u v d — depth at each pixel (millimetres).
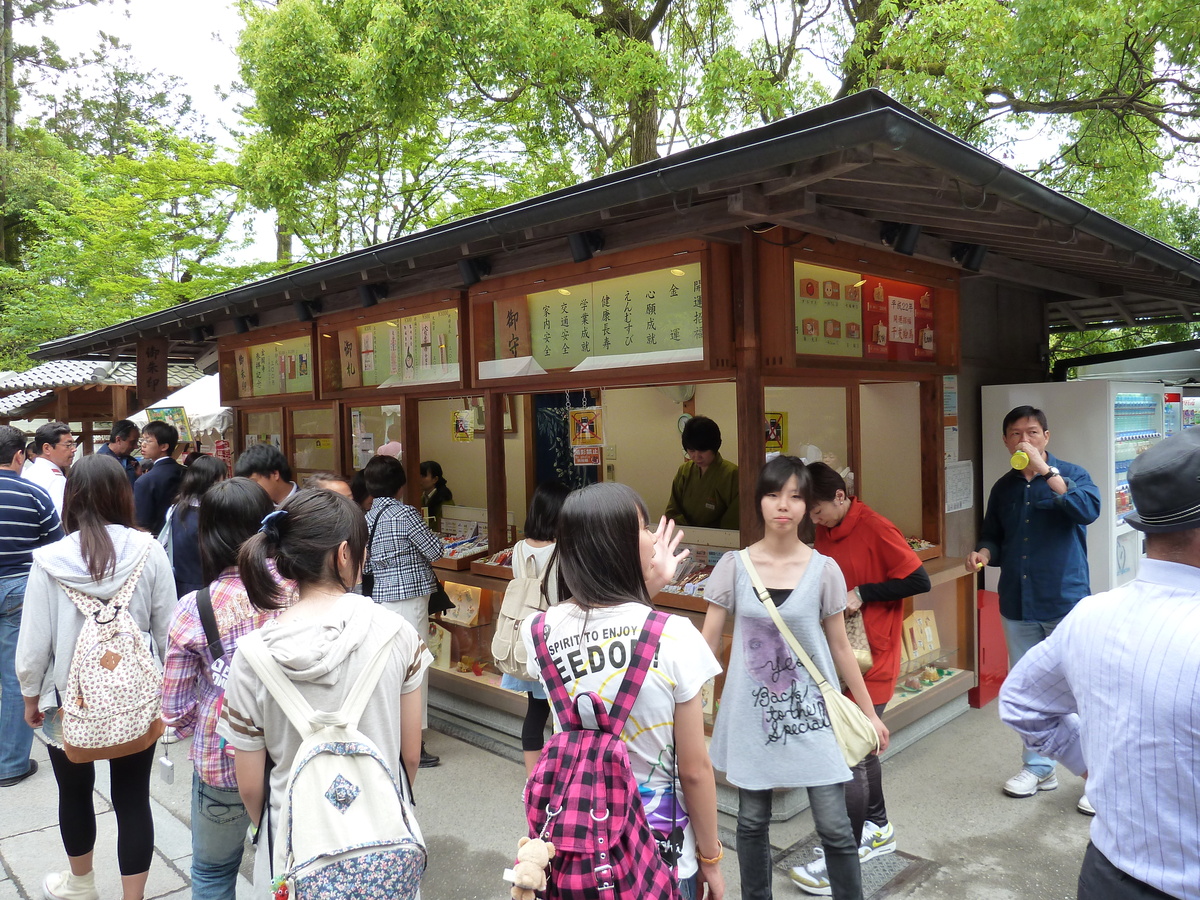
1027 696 1646
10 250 19422
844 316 3688
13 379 11055
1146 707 1328
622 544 1748
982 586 4957
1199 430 1407
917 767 3900
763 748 2477
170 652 2262
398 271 4352
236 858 2395
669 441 5848
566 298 4035
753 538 3387
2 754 4070
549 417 5754
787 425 4699
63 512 2703
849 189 2795
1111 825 1386
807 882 2910
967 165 2289
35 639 2646
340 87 10484
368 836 1645
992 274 4359
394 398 5246
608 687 1646
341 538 1871
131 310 13211
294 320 5934
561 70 9445
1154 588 1394
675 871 1701
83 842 2891
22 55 22094
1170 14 7418
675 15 10773
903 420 4586
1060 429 4551
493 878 3084
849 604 3018
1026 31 7906
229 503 2371
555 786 1600
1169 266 3607
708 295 3352
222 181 11812
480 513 6035
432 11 8844
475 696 4648
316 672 1695
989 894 2842
